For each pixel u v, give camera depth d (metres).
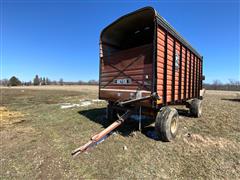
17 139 4.43
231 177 2.71
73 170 2.88
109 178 2.66
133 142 4.14
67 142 4.20
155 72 3.82
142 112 4.70
